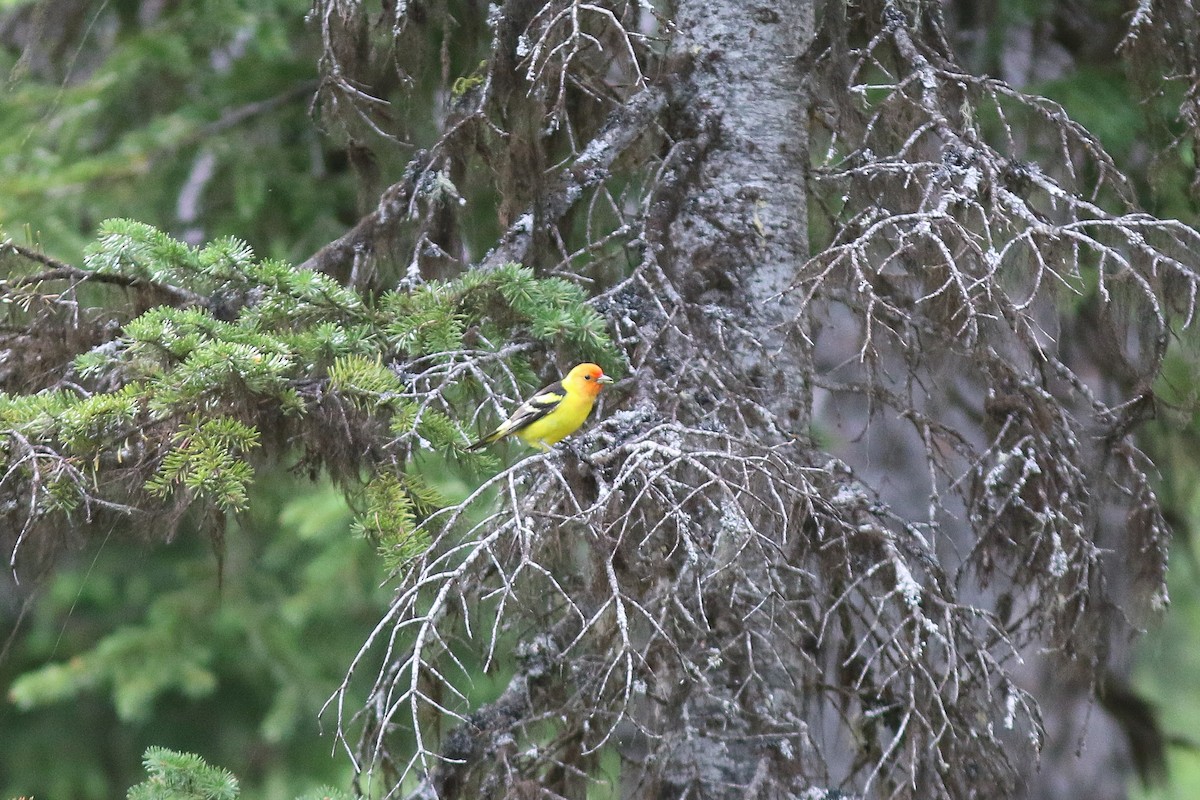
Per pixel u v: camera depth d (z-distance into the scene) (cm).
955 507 1536
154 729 2411
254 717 2417
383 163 1291
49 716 2439
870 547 946
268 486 1169
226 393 858
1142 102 1179
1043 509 1019
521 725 931
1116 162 1384
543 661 954
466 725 925
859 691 1002
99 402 848
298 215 1725
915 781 881
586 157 1105
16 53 1780
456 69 1326
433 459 1603
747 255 1140
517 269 980
